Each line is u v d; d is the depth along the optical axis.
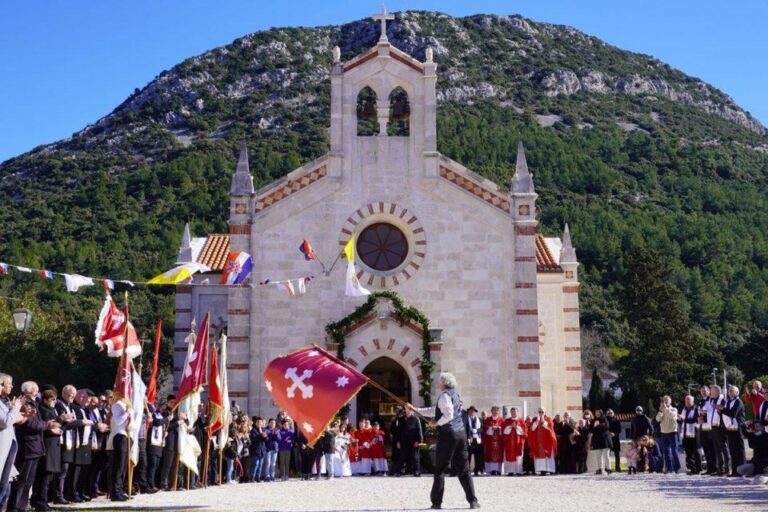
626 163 164.12
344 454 34.75
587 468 37.31
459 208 39.78
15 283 91.94
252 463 31.61
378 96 40.62
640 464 34.69
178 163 142.12
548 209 128.25
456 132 156.88
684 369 78.31
